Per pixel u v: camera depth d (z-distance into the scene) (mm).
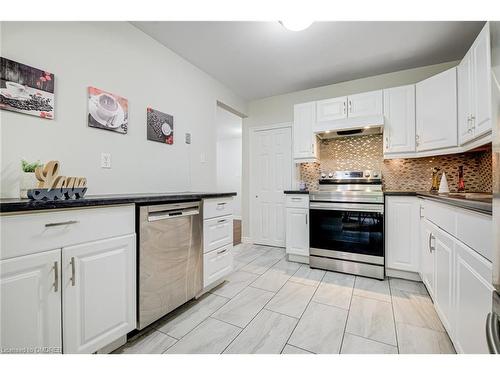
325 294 2025
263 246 3707
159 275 1524
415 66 2732
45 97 1453
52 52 1492
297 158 3123
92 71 1706
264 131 3797
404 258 2295
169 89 2371
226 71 2871
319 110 2977
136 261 1397
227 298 1956
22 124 1360
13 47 1336
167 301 1580
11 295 921
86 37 1674
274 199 3695
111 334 1250
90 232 1166
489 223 899
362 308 1786
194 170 2689
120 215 1304
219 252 2102
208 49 2389
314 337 1443
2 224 896
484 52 1647
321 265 2627
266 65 2730
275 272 2557
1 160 1286
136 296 1398
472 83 1829
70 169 1576
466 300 1098
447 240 1384
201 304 1854
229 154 6922
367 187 2959
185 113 2574
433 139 2303
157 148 2234
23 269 947
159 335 1461
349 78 3059
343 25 2027
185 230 1729
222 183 7008
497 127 654
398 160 2902
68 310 1079
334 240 2564
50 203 1005
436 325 1561
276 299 1938
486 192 2285
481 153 2406
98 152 1742
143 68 2098
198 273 1862
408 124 2516
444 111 2215
